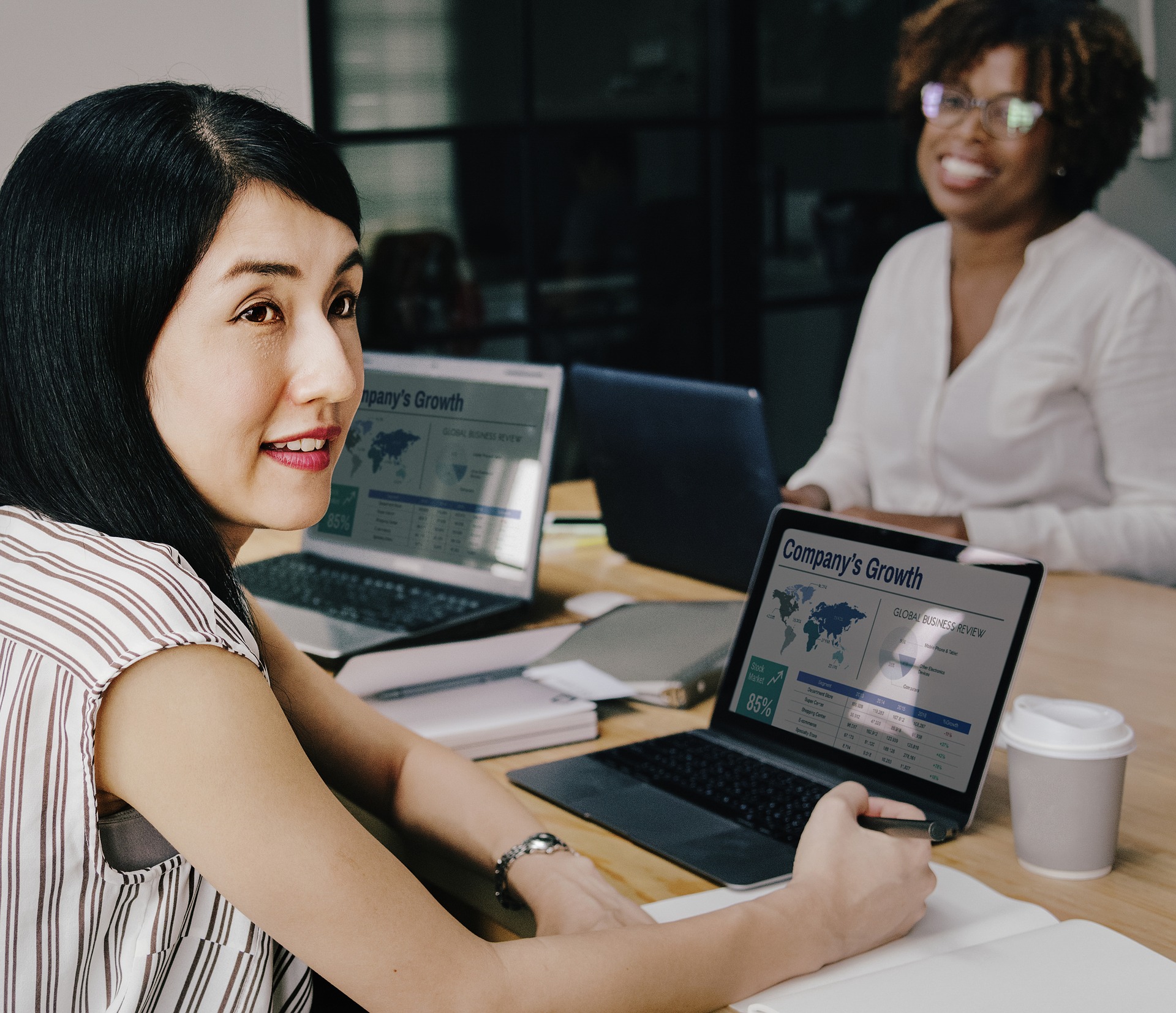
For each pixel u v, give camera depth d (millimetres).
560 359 3705
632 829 1094
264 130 792
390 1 3271
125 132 763
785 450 4141
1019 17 2146
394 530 1822
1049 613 1689
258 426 808
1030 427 2215
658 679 1405
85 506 794
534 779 1215
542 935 954
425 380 1807
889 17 4031
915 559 1164
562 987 783
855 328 4188
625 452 1848
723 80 3803
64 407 779
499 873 1028
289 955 904
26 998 757
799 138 3951
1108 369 2156
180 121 772
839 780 1162
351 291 862
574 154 3617
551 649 1523
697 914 946
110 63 2793
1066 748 977
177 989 821
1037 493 2227
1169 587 1979
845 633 1200
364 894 741
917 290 2412
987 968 823
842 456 2514
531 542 1674
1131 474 2121
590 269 3707
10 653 762
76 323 766
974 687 1091
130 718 724
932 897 978
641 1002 802
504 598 1692
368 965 745
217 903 816
